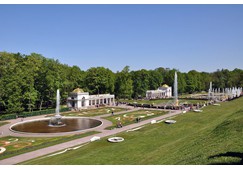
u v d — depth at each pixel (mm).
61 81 109750
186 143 33344
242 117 38812
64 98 116438
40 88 101875
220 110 70375
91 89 139375
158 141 39875
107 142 43969
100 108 111000
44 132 61531
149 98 159125
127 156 32219
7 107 86750
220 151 23719
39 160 36125
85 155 34500
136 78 166500
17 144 50156
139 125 68250
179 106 105750
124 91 148750
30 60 103562
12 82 84312
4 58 89750
